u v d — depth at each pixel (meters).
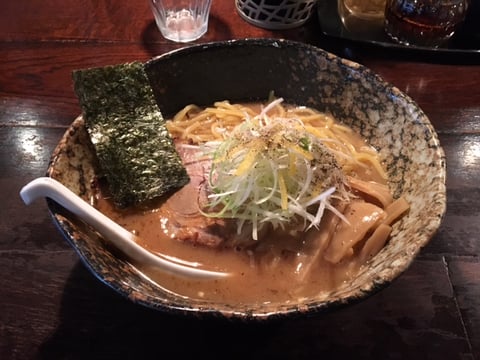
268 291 0.23
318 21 0.38
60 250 0.26
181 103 0.31
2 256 0.25
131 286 0.20
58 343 0.22
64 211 0.21
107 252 0.22
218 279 0.24
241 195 0.24
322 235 0.24
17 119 0.32
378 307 0.24
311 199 0.24
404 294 0.24
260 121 0.27
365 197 0.26
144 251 0.23
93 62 0.35
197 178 0.27
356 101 0.29
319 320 0.23
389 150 0.27
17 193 0.28
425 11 0.34
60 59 0.35
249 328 0.23
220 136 0.29
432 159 0.24
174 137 0.30
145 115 0.27
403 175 0.26
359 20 0.38
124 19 0.38
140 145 0.26
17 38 0.37
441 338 0.23
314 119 0.30
